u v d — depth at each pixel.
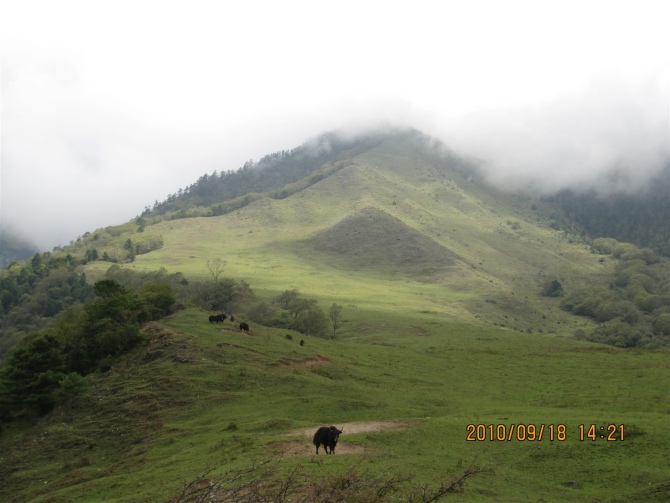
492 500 22.09
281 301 141.00
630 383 59.19
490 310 185.12
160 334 66.94
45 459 43.72
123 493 28.61
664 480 25.30
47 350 60.34
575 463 28.72
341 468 23.62
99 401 53.03
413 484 22.14
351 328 129.88
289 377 54.12
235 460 27.75
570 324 190.88
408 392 55.28
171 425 44.25
